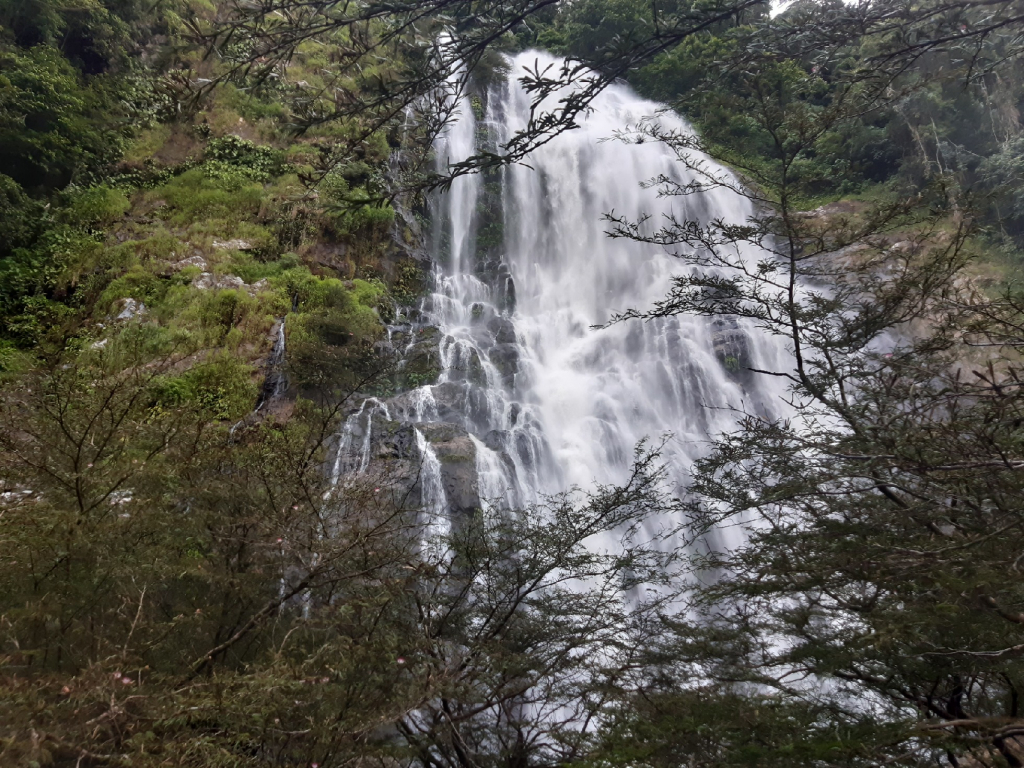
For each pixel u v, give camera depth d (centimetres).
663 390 1520
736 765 325
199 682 325
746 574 416
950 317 402
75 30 1659
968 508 339
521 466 1221
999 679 375
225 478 489
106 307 1365
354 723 339
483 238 2055
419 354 1455
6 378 611
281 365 1211
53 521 399
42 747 255
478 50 372
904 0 374
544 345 1733
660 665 418
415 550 515
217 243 1550
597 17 2411
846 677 402
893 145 1931
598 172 2128
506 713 427
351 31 366
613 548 933
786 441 442
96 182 1656
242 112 1875
